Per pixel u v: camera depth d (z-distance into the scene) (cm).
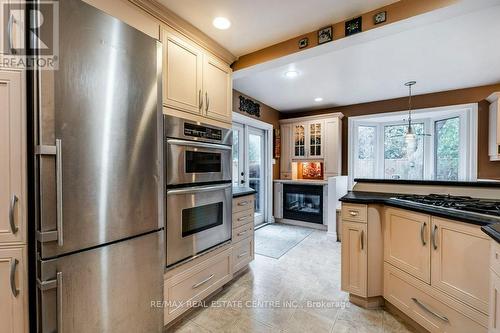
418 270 166
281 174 507
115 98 127
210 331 171
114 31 126
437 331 153
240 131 412
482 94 352
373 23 173
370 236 196
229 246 231
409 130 377
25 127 106
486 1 144
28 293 108
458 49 242
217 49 219
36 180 102
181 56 183
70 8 108
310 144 471
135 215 137
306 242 364
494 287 113
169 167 165
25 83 106
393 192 244
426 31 208
